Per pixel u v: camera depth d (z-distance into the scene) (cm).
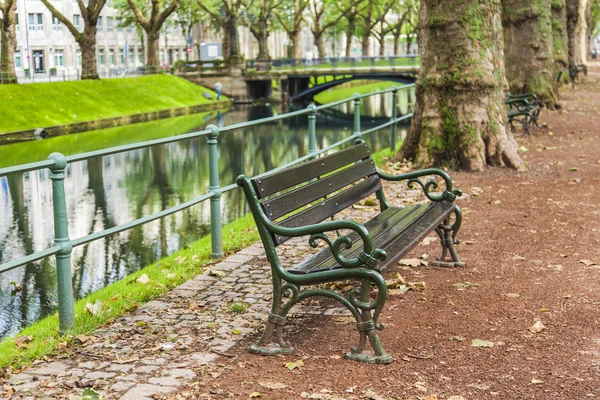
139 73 7075
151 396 466
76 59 7812
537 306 625
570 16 4206
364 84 10550
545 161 1453
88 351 544
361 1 7869
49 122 4509
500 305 629
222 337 568
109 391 473
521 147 1614
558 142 1747
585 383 474
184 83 6956
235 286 703
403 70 7225
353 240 629
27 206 2105
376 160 1460
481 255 790
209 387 477
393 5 8300
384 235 632
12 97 4634
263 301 656
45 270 1389
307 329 582
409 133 1416
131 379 492
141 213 2009
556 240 848
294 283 530
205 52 8888
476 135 1340
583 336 555
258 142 3678
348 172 711
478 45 1340
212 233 820
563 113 2423
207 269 765
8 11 4891
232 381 486
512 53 2567
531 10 2530
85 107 5059
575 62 4675
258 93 7800
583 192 1138
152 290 695
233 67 7356
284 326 589
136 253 1489
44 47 7275
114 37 8850
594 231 888
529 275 715
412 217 696
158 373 500
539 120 2212
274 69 7588
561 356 519
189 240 1584
